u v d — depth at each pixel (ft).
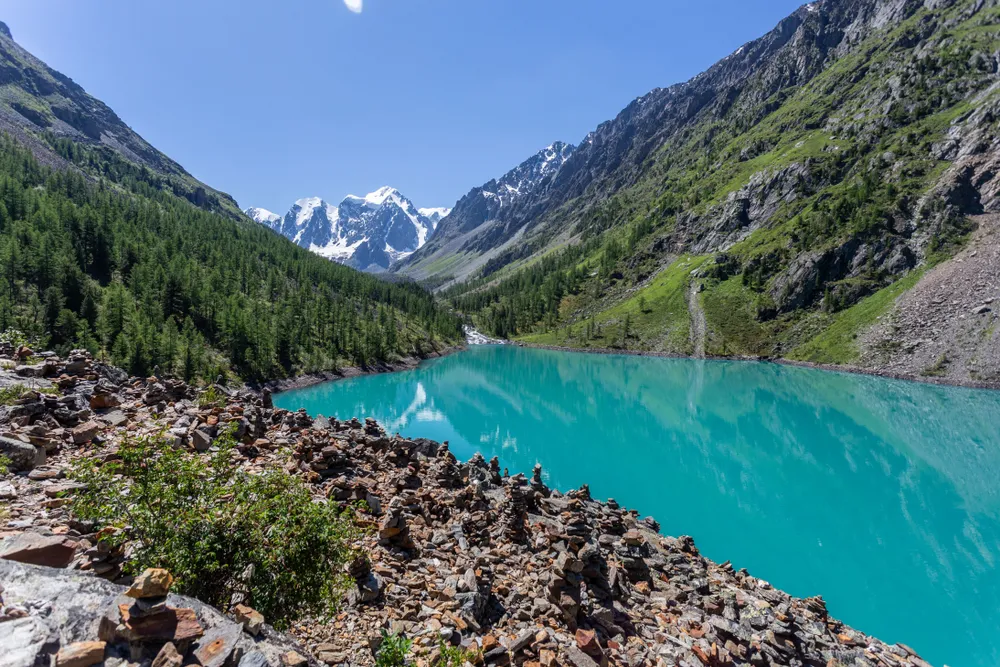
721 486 156.15
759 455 188.14
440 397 303.48
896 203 483.10
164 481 28.22
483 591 44.19
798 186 629.92
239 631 20.63
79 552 26.58
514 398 301.02
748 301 535.19
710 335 519.19
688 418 246.88
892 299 419.54
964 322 349.00
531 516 66.64
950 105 575.38
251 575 27.68
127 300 322.75
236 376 313.73
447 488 70.38
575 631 43.52
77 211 402.93
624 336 588.50
